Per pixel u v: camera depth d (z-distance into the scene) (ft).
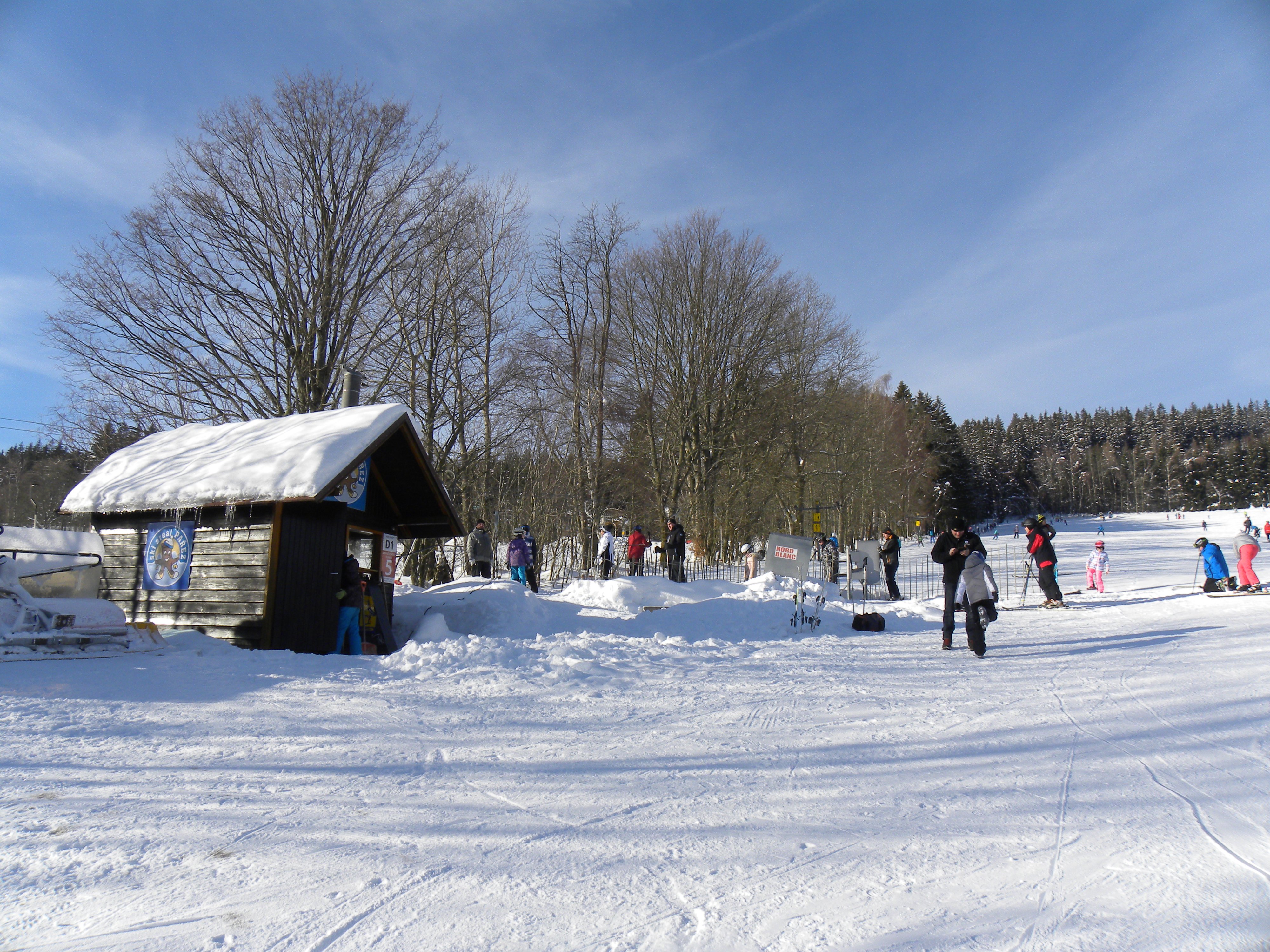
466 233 96.89
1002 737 20.27
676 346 129.29
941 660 33.99
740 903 11.02
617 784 16.28
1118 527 270.67
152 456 44.01
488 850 12.75
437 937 10.00
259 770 16.70
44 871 11.76
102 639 28.14
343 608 38.96
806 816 14.52
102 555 35.37
